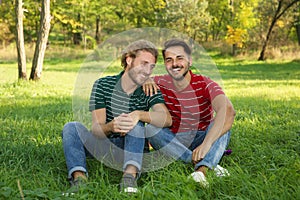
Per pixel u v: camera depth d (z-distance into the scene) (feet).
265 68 72.59
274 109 25.30
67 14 98.32
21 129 18.34
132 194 10.55
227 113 12.86
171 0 90.02
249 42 97.81
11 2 96.94
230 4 104.83
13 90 35.53
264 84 45.55
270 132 18.01
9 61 76.95
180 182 11.21
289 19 93.20
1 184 10.69
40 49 42.32
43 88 37.81
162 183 11.17
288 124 20.16
